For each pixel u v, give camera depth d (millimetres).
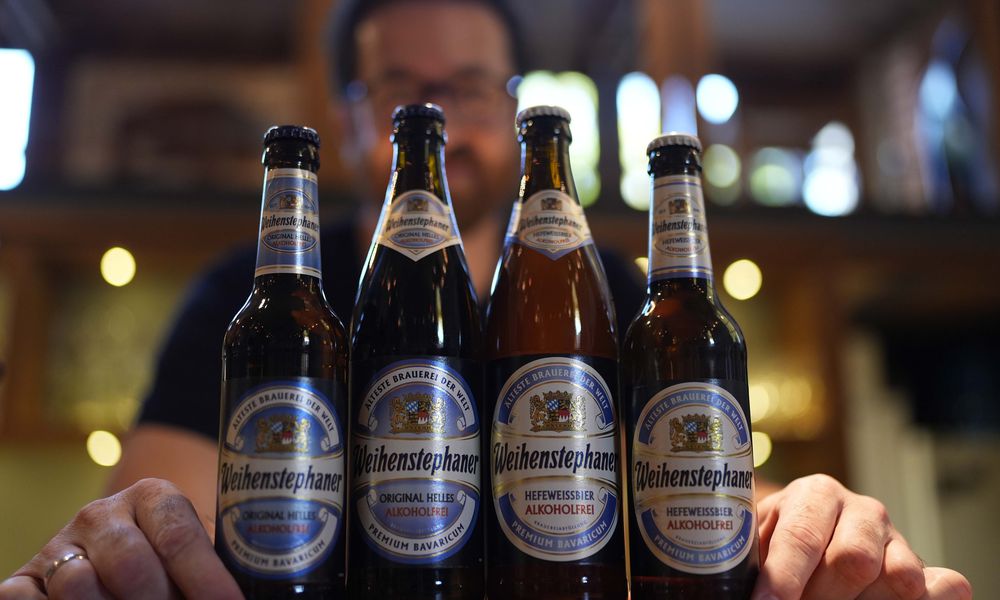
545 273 729
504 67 1303
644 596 626
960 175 3449
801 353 3117
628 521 669
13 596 590
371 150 1279
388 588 599
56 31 3340
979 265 3219
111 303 2922
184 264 2891
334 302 1298
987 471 3088
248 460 594
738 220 3043
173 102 3404
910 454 3115
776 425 2971
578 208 749
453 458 627
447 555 609
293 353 620
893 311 3562
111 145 3359
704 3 3496
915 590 655
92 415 2773
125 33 3373
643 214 2982
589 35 3543
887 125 3756
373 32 1274
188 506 628
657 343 664
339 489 608
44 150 3311
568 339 719
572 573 614
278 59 3479
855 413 3148
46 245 2781
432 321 691
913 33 3662
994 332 3641
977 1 3445
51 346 2850
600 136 3410
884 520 692
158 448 1139
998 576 2986
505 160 1304
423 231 705
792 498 705
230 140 3420
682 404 640
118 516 623
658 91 3393
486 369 685
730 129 3688
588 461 636
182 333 1239
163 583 588
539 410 638
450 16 1266
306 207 663
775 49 3818
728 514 623
